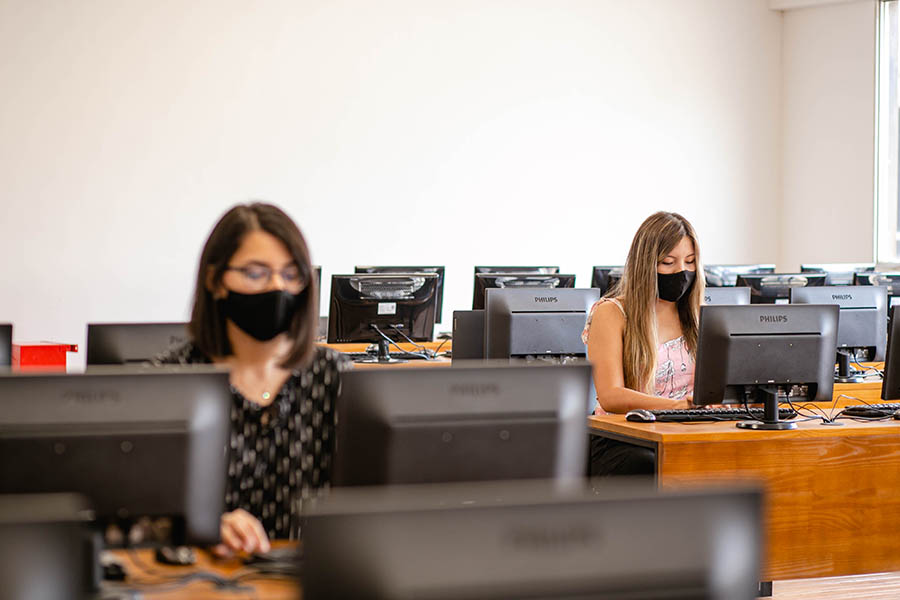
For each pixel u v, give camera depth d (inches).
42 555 38.6
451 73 320.2
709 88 359.3
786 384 129.4
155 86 283.9
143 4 282.2
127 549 65.5
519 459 72.0
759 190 369.1
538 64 332.5
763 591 154.0
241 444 79.9
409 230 315.6
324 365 82.4
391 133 312.8
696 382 126.0
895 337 133.0
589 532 37.1
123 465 63.7
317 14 302.4
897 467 131.6
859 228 349.7
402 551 35.8
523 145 330.6
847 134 352.5
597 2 340.2
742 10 363.6
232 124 292.8
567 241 337.7
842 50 353.1
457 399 70.7
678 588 37.7
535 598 36.4
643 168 349.1
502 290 170.7
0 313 269.9
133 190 281.9
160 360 80.9
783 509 126.4
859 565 130.0
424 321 211.6
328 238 305.6
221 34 291.0
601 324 145.6
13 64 269.6
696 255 143.7
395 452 69.4
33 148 271.9
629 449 132.3
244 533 71.4
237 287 76.3
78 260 276.8
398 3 312.5
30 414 62.5
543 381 73.0
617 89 344.2
